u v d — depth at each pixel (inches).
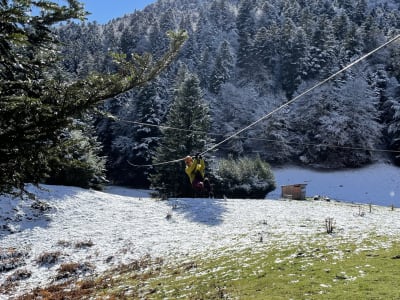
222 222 914.7
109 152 2311.8
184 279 526.3
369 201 1835.6
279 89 2898.6
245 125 2544.3
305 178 2225.6
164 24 4151.1
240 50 3196.4
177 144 1438.2
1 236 843.4
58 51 219.8
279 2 4530.0
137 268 641.6
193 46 3651.6
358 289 384.5
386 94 2566.4
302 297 383.2
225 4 4574.3
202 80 3100.4
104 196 1155.3
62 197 1067.3
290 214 973.8
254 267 527.5
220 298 422.6
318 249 585.3
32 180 212.2
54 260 722.2
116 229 888.3
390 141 2393.0
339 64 2677.2
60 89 182.4
